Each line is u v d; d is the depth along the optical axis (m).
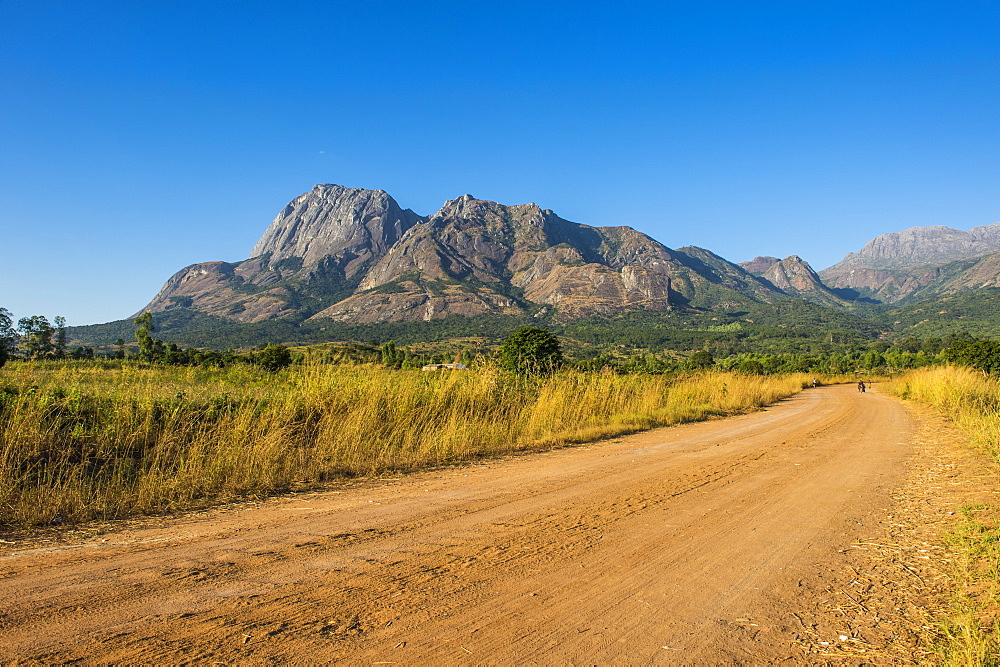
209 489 6.25
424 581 3.80
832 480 7.68
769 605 3.60
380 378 10.63
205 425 7.27
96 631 2.92
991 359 28.88
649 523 5.42
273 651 2.78
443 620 3.22
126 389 7.79
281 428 7.70
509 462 8.90
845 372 86.25
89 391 7.45
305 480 7.01
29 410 6.31
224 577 3.76
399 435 9.16
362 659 2.76
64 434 6.33
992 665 2.77
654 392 18.69
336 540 4.66
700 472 8.16
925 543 4.87
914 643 3.11
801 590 3.86
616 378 17.78
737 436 12.98
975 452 9.32
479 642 2.99
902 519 5.68
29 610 3.15
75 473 5.70
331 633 3.01
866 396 35.97
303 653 2.78
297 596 3.47
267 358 14.27
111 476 6.05
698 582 3.97
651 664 2.84
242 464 6.76
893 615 3.47
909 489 7.11
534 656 2.87
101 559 4.07
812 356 129.50
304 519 5.34
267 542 4.57
